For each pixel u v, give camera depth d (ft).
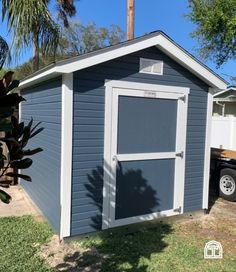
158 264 14.06
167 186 19.12
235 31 37.50
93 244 15.90
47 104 18.21
